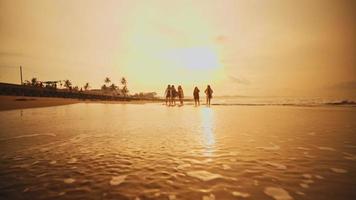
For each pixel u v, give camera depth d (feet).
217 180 8.96
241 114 41.01
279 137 17.79
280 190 7.82
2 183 8.97
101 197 7.56
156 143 16.61
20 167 11.05
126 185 8.63
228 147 14.80
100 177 9.55
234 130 22.07
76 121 32.01
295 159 11.64
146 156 12.98
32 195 7.82
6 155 13.38
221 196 7.46
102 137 19.25
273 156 12.32
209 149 14.42
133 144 16.34
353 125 23.79
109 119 34.81
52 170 10.56
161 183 8.77
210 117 36.35
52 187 8.52
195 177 9.37
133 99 264.52
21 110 61.00
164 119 34.24
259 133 19.95
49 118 36.88
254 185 8.34
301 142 15.76
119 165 11.30
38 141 17.58
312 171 9.72
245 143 15.88
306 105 71.10
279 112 43.93
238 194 7.58
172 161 11.87
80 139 18.37
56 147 15.47
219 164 11.14
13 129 24.03
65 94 185.68
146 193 7.84
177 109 61.62
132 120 33.06
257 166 10.64
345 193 7.44
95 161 12.05
